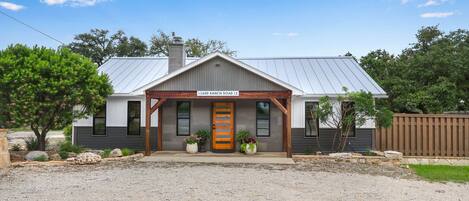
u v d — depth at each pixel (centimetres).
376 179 947
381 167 1154
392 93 2148
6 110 1223
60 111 1279
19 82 1155
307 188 820
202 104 1546
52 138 2303
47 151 1316
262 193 764
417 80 2269
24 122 1208
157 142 1537
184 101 1560
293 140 1523
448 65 2183
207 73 1380
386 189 826
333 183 883
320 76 1659
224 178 924
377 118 1297
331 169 1095
